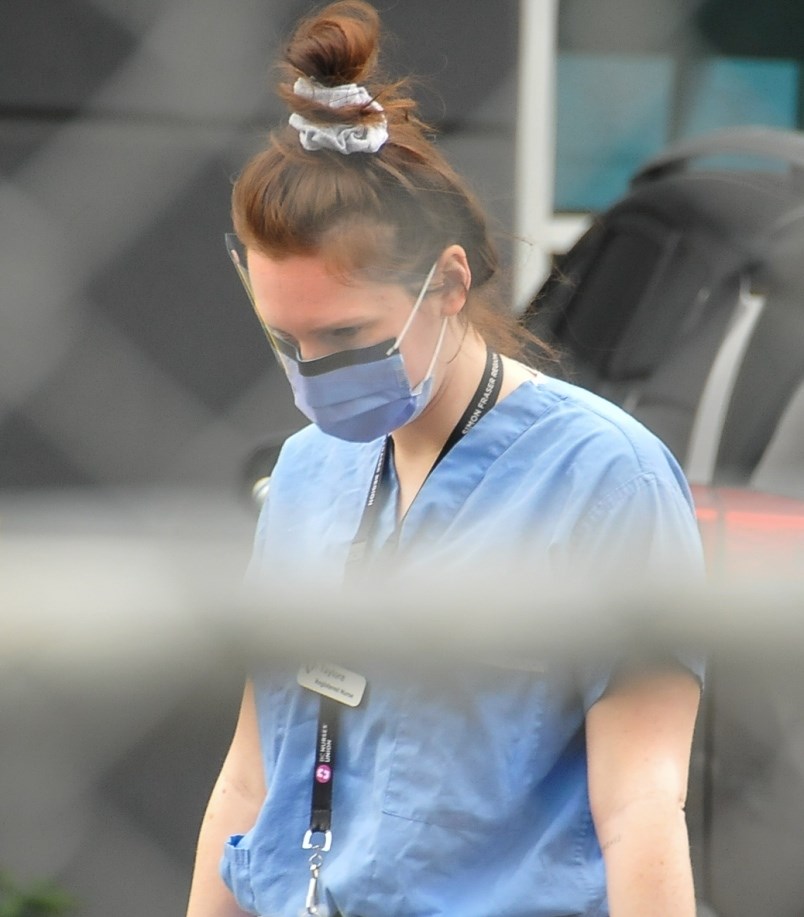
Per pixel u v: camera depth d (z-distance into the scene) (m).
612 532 5.82
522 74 15.98
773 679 3.81
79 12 14.18
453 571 5.96
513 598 3.56
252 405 15.31
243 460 12.77
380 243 5.76
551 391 6.24
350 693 5.98
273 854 6.25
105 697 3.16
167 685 3.21
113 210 14.67
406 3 14.86
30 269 14.56
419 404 6.07
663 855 5.45
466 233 6.08
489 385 6.25
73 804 12.48
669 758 5.58
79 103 14.34
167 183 14.71
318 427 6.42
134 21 14.30
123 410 15.02
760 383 11.98
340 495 6.51
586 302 13.42
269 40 14.48
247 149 14.76
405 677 3.57
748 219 12.75
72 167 14.50
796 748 9.89
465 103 15.22
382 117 5.84
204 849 6.79
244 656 3.28
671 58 17.20
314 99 5.77
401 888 5.83
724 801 9.87
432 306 6.02
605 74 17.03
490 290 6.48
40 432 14.82
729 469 11.70
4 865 12.34
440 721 5.79
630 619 3.61
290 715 6.23
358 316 5.84
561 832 5.80
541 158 16.42
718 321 12.51
